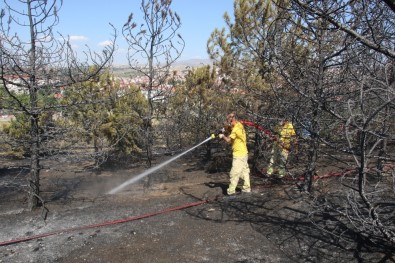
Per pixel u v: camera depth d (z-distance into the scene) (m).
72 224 5.50
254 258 4.54
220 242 4.96
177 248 4.79
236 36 8.30
